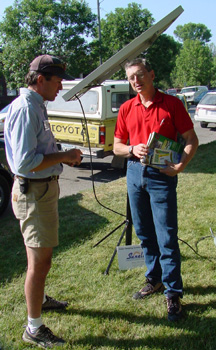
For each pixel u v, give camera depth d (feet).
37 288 7.90
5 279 10.98
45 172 7.58
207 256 11.87
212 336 8.20
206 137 44.47
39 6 70.18
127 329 8.54
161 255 8.96
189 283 10.34
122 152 9.10
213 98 50.08
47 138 7.68
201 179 21.93
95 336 8.32
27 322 8.90
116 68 10.32
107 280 10.73
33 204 7.63
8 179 17.97
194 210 16.22
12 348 7.99
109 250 12.68
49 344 7.98
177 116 8.54
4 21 71.67
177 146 8.62
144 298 9.76
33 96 7.36
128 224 11.36
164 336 8.26
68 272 11.26
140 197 9.22
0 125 39.06
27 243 7.84
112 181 23.30
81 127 25.85
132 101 9.12
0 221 16.75
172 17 8.76
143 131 8.86
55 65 7.53
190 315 8.95
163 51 108.78
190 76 168.55
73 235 14.06
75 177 26.81
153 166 8.48
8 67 73.77
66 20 72.54
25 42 69.21
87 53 77.05
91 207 17.53
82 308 9.41
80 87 9.27
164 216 8.68
